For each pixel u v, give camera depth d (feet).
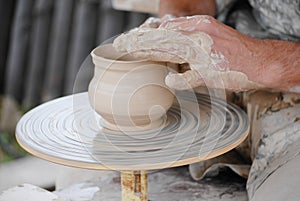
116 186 5.82
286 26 5.95
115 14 12.95
